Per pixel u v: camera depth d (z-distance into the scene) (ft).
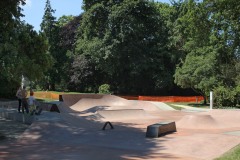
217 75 128.98
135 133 59.98
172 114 100.83
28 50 89.71
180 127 68.64
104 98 126.72
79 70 187.32
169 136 56.08
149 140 52.95
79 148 47.14
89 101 123.75
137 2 172.45
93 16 175.11
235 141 50.24
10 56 83.20
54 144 50.57
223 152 44.19
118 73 184.85
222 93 122.21
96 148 47.32
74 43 202.49
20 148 46.85
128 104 123.34
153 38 184.44
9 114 78.38
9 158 39.63
